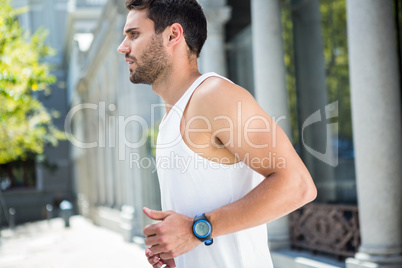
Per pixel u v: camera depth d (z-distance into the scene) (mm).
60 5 37688
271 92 8109
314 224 7484
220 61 10156
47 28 37344
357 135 5914
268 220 1518
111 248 13844
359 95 5844
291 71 9062
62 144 36125
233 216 1521
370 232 5816
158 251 1560
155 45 1769
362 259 5832
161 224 1539
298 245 7898
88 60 23094
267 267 1768
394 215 5719
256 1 8273
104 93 19375
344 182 7883
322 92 8398
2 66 9797
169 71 1797
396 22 6410
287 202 1501
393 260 5602
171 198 1771
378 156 5734
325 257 7246
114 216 18656
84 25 27250
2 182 34062
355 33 5848
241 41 10328
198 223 1543
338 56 8102
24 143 16500
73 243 16062
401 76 6273
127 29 1809
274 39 8164
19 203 33812
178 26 1771
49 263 11898
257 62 8258
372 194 5777
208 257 1704
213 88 1630
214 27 10094
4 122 12961
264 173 1565
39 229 22781
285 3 9055
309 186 1534
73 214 32094
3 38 10328
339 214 6918
